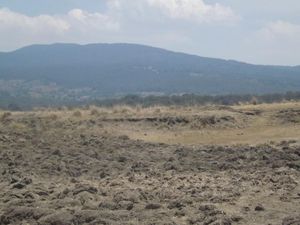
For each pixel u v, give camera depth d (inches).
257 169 712.4
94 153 921.5
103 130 1262.3
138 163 805.2
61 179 685.9
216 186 596.7
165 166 773.3
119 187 615.2
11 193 581.6
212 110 1482.5
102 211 472.7
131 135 1240.8
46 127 1278.3
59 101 7027.6
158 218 453.7
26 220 479.2
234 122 1332.4
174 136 1237.7
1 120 1363.2
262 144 988.6
